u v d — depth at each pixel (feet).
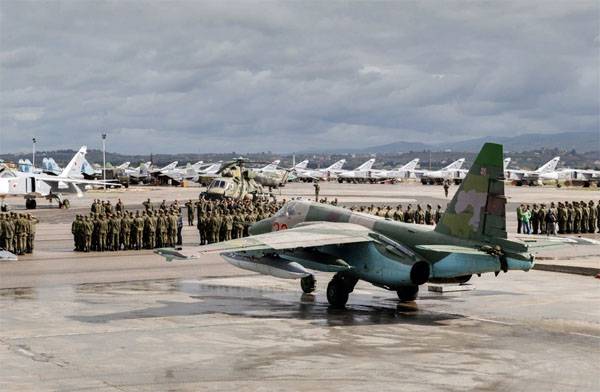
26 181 226.58
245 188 248.32
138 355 54.80
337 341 60.08
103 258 113.09
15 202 276.21
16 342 58.59
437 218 151.74
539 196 331.36
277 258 77.56
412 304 77.82
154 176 475.72
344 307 76.02
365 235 74.79
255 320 68.69
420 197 314.76
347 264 75.10
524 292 85.46
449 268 71.31
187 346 57.88
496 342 60.03
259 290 86.22
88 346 57.47
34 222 119.24
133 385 46.80
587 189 449.89
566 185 524.11
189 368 51.24
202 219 130.41
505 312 73.36
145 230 124.77
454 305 77.20
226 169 250.57
